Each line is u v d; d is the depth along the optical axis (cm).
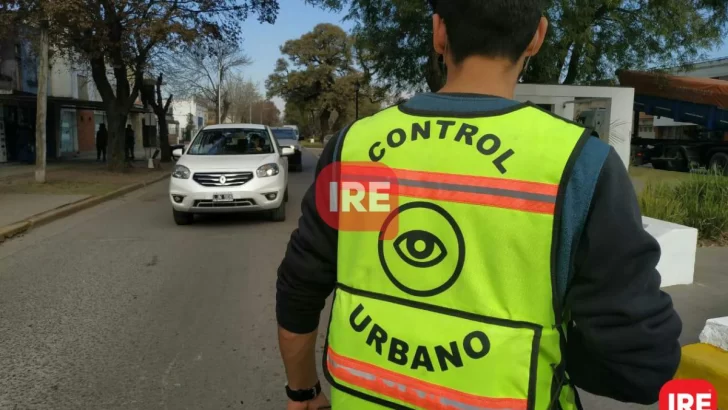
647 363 107
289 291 140
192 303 520
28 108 2355
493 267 110
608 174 108
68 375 370
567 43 1242
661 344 107
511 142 113
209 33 1731
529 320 109
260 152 996
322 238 133
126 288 568
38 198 1188
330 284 138
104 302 523
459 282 112
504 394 108
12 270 641
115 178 1686
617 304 106
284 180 975
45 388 352
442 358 112
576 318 113
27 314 488
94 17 1532
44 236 845
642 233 107
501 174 111
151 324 464
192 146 1012
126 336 438
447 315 113
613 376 113
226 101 5150
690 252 556
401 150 121
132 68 1845
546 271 107
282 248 757
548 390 110
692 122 1775
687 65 1519
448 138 117
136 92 1897
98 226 933
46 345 420
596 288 108
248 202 904
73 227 923
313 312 143
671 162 2020
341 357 125
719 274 596
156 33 1555
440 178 115
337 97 6031
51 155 2625
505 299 110
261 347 416
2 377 367
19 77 2294
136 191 1481
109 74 2662
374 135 126
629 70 1614
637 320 105
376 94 1647
